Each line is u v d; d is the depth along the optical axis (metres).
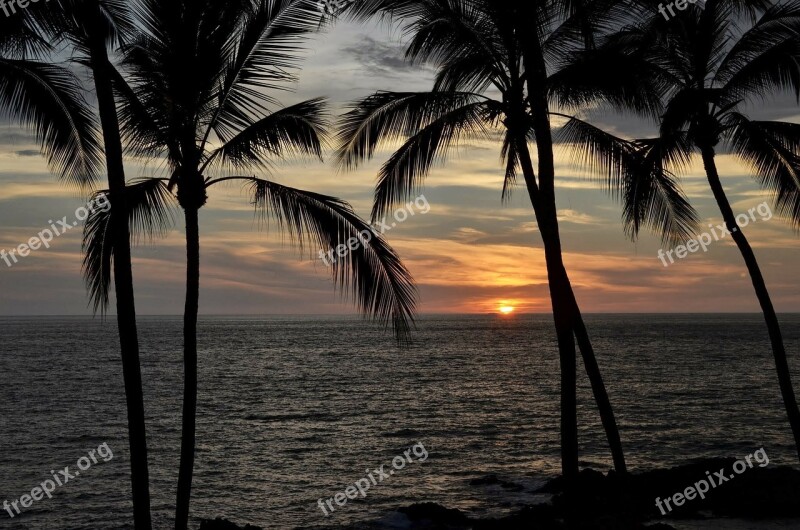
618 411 37.59
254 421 36.66
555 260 13.94
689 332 166.38
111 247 11.70
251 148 11.27
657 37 14.84
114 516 19.31
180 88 10.76
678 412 37.16
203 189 11.05
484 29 13.61
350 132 13.80
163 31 10.77
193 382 10.98
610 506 12.34
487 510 16.62
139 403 9.84
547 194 13.91
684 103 13.55
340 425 34.94
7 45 10.22
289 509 19.61
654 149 14.56
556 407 40.66
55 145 11.42
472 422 35.12
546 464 24.47
